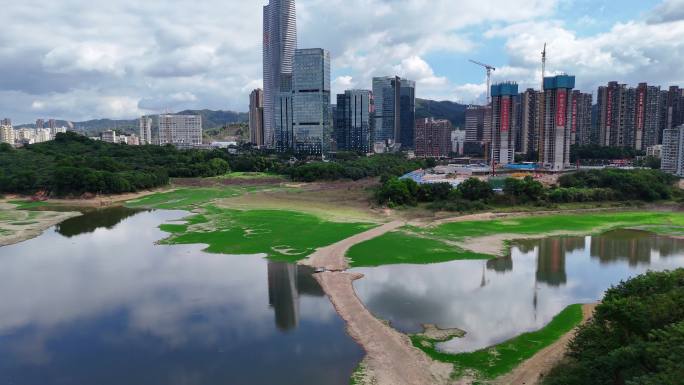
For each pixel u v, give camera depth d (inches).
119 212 7303.2
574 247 4904.0
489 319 2977.4
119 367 2425.0
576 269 4099.4
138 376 2336.4
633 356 1743.4
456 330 2807.6
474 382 2197.3
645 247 4906.5
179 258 4429.1
